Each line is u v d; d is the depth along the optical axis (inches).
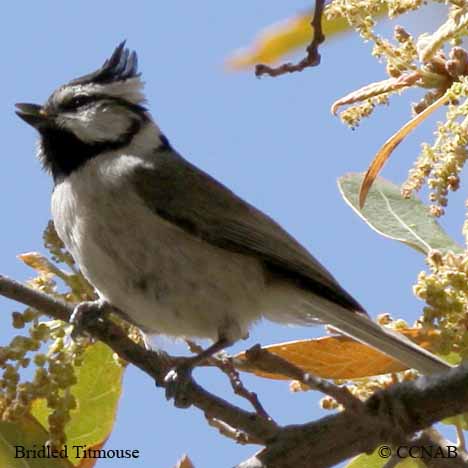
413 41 220.7
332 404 224.2
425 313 191.8
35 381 199.3
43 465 204.7
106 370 241.4
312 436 206.8
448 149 181.3
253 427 215.9
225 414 222.2
